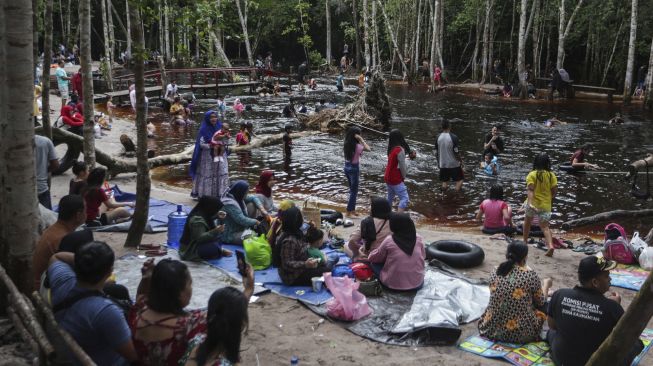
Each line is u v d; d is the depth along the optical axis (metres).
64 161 12.52
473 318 6.15
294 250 6.76
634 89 36.03
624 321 3.55
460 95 34.19
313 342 5.55
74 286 4.05
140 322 3.89
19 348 4.89
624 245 7.88
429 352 5.41
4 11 5.09
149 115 23.92
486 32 38.56
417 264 6.71
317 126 21.28
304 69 40.00
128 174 13.48
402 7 44.19
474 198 12.40
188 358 3.39
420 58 48.53
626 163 15.91
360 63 46.81
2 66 5.28
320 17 52.59
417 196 12.52
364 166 15.25
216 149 10.50
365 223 7.19
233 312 3.33
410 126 22.25
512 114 26.02
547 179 8.25
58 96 24.77
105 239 8.27
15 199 5.39
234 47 57.72
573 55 42.12
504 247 8.68
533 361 5.20
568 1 37.38
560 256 8.31
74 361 3.85
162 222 9.29
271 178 9.45
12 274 5.47
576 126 22.58
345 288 6.15
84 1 9.45
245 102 29.05
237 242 8.18
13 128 5.31
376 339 5.63
